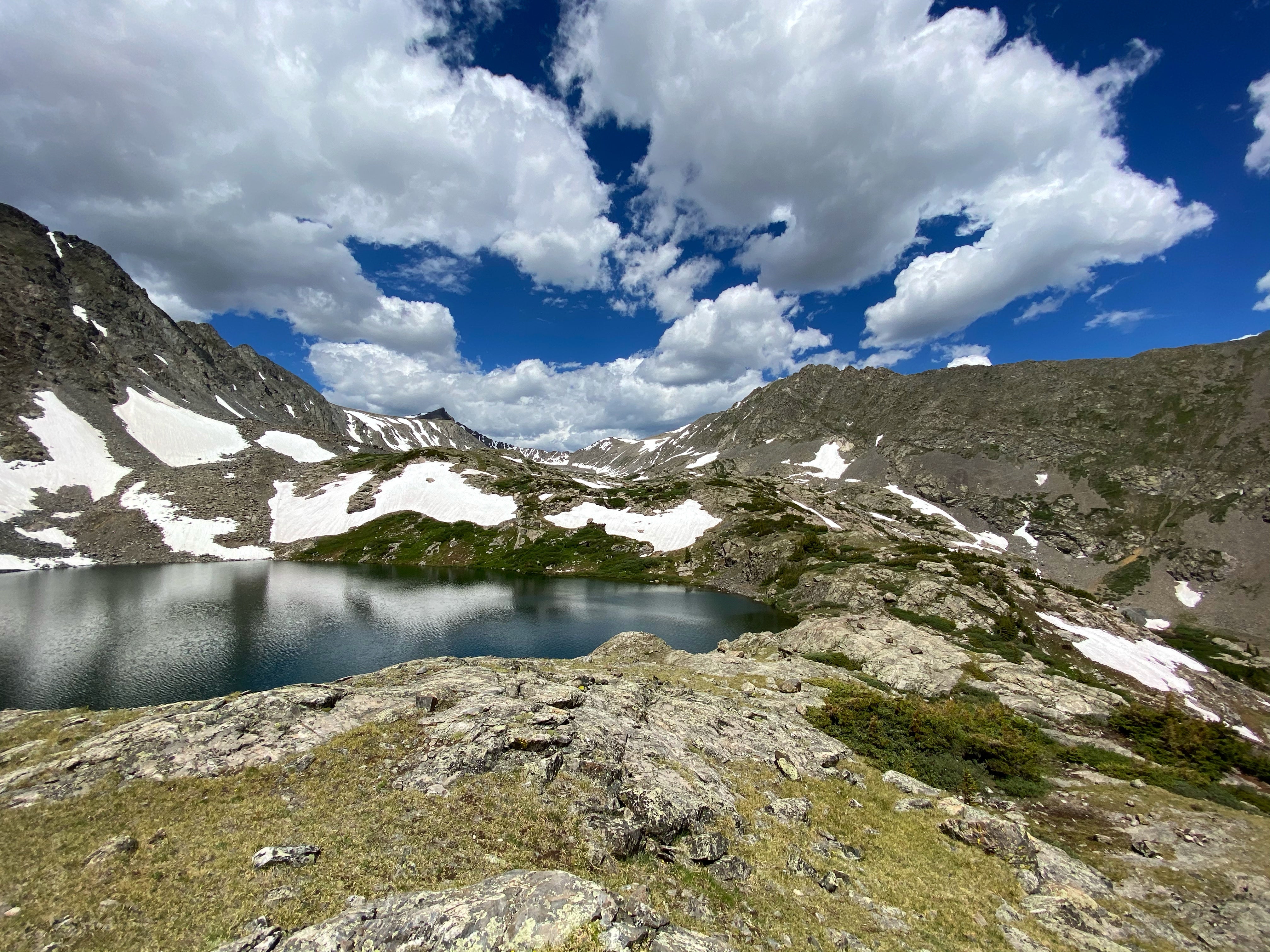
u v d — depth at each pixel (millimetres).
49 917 11039
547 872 11812
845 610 78250
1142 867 20375
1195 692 60562
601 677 33000
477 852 13922
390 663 54719
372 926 10219
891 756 28188
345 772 17422
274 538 135375
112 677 47625
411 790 16500
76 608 72500
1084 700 41062
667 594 103875
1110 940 15344
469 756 18109
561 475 198000
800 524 126812
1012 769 27625
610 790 17766
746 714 29703
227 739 18562
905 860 18406
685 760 21516
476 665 32188
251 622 68625
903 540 133375
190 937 10641
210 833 14086
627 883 13727
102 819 14531
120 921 11008
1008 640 64000
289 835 14109
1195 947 15867
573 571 123188
